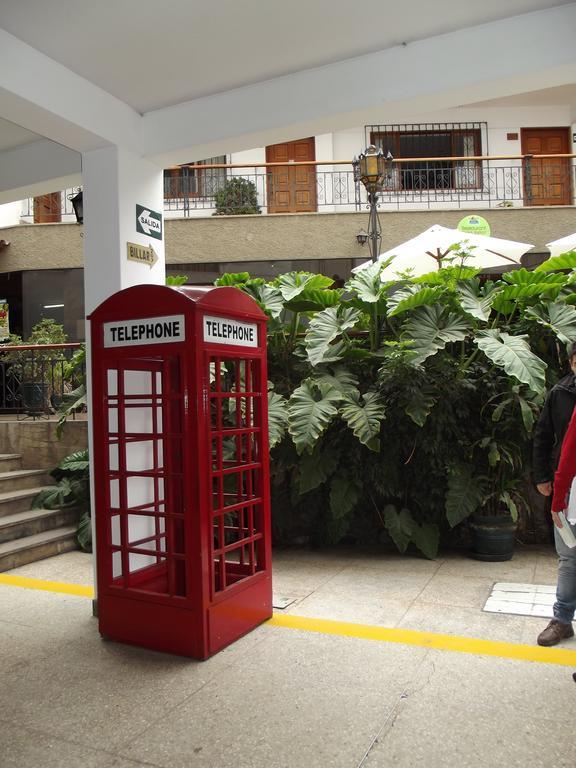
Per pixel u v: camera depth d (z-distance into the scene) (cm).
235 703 314
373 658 365
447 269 636
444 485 597
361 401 594
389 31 400
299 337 694
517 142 1758
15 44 381
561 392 381
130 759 268
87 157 468
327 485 623
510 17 394
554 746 270
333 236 1457
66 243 1385
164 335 376
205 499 371
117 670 356
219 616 380
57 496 681
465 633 400
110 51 400
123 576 398
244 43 400
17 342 1127
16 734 289
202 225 1448
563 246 952
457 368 601
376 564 574
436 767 257
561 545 376
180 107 472
